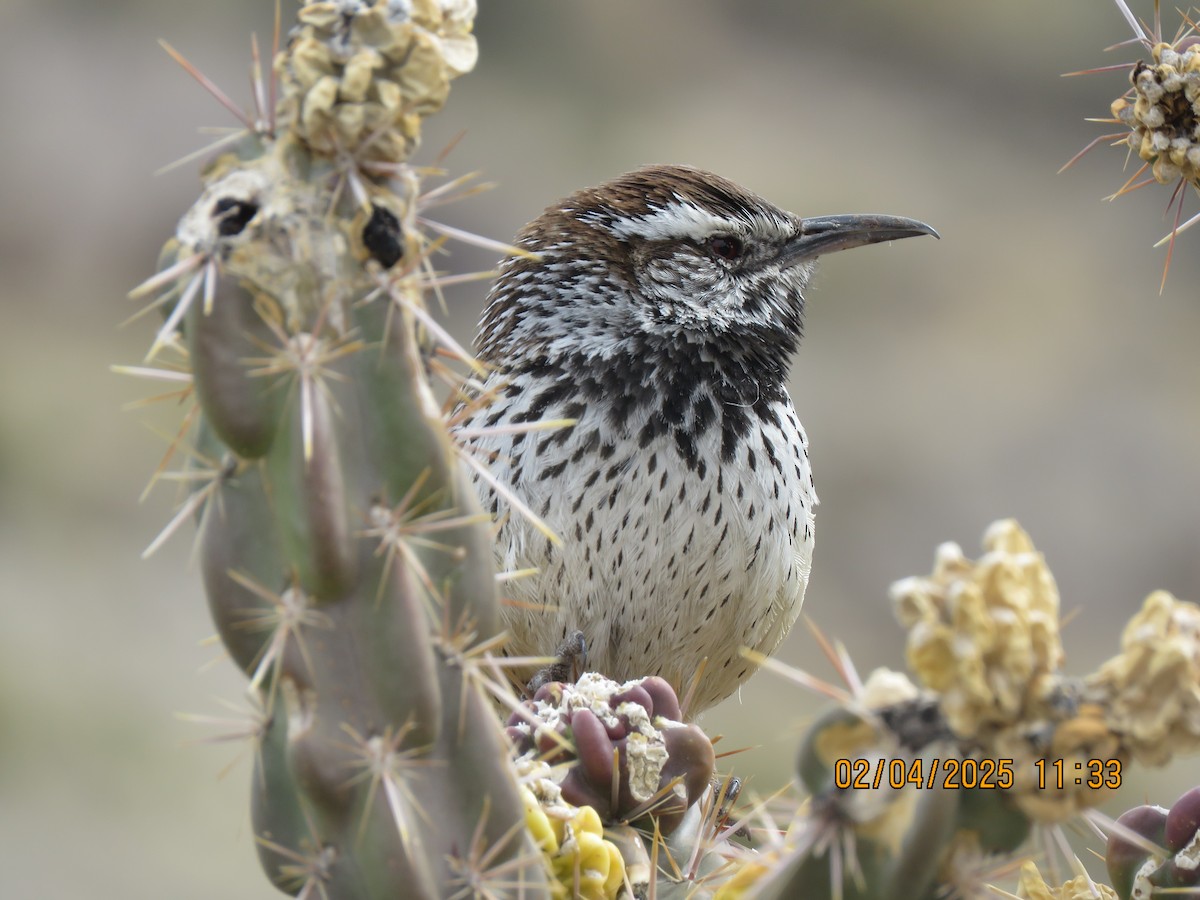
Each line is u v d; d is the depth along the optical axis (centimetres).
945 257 2727
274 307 363
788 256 789
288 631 368
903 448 2359
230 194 372
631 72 3156
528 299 753
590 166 2883
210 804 1805
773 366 763
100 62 2855
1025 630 324
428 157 2766
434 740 376
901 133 3088
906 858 336
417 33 375
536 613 714
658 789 480
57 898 1627
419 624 371
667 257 750
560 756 485
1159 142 483
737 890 405
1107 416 2439
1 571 2086
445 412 407
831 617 2169
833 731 340
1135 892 424
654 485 699
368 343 374
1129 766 343
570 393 715
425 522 375
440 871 376
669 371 727
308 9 376
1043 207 2927
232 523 371
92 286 2638
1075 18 3219
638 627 714
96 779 1784
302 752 364
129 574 2145
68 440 2317
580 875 441
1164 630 331
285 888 382
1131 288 2714
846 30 3294
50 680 1894
